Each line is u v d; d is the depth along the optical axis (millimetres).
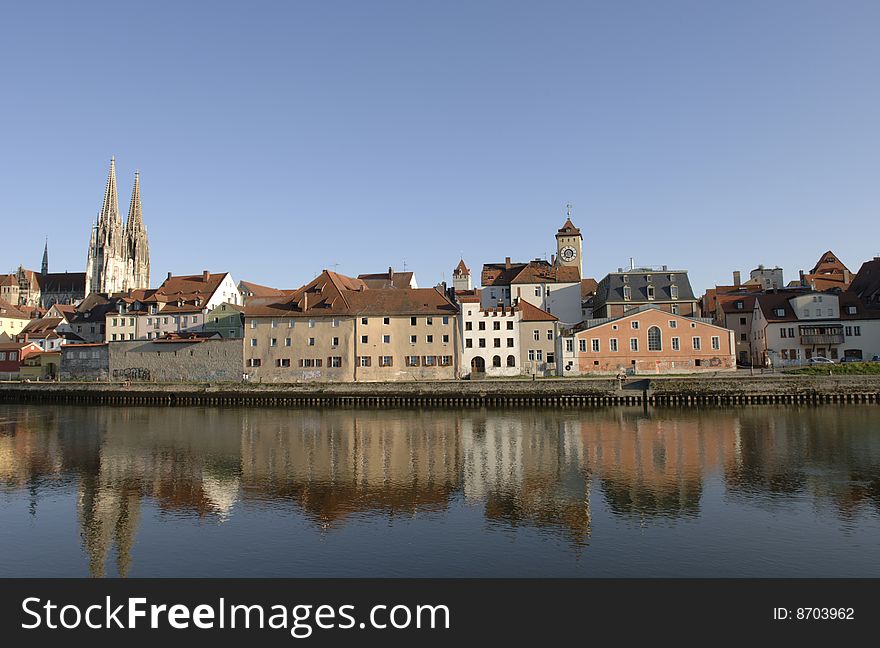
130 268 190500
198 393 82625
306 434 53469
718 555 22797
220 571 21906
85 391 86250
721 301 103750
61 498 31656
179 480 35438
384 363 89625
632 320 86875
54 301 181750
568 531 25516
